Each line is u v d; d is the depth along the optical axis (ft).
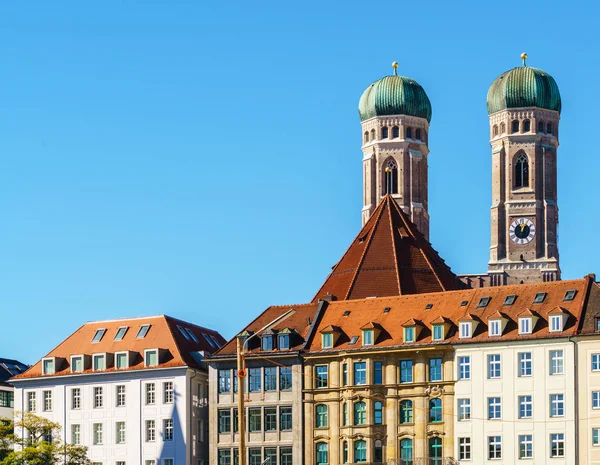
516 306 602.85
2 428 640.58
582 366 577.02
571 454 572.92
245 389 632.79
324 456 615.98
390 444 603.26
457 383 596.70
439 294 625.00
